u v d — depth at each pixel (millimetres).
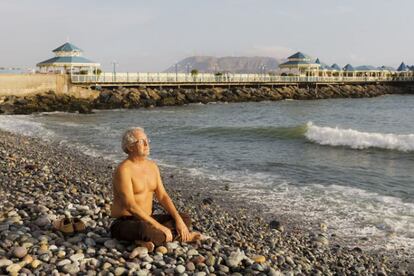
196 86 66062
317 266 7113
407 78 101938
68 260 4855
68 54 63219
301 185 13984
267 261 6387
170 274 4883
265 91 72625
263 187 13688
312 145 23422
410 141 21547
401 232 9586
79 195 9195
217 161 18531
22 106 47219
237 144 24234
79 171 14133
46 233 5695
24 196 8641
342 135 24203
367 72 103125
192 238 5953
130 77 58750
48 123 36156
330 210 11156
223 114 48938
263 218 10398
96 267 4855
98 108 53625
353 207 11422
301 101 73125
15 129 30406
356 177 15211
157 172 5891
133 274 4766
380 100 77062
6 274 4512
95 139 25594
